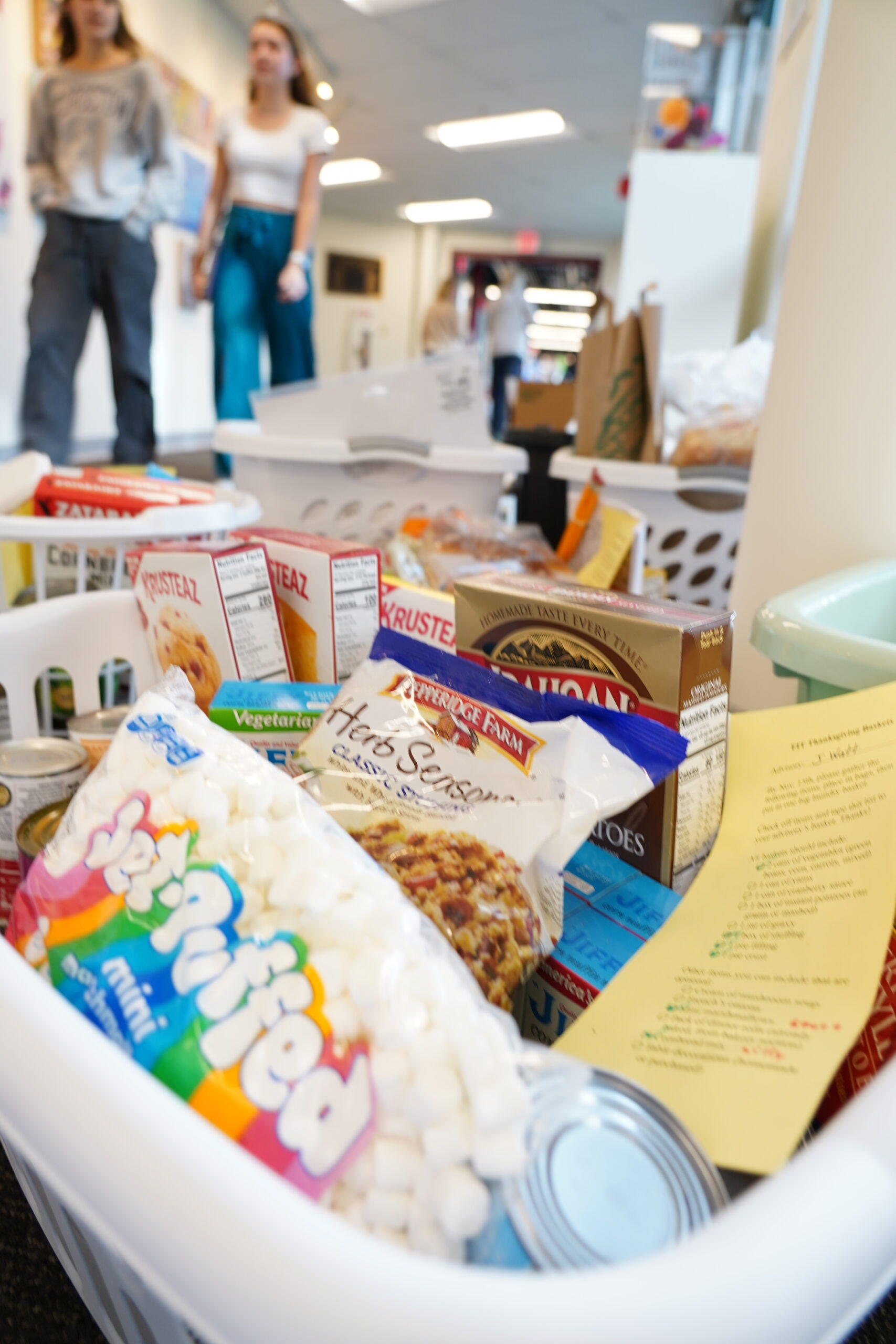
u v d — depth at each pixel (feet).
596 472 4.19
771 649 1.82
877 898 1.32
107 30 10.09
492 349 27.04
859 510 2.44
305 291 10.46
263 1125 0.99
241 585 2.12
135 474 3.66
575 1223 0.87
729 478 4.09
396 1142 0.98
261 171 10.12
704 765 1.70
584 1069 1.01
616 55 17.79
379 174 29.60
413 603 2.43
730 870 1.59
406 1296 0.59
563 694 1.81
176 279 19.35
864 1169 0.70
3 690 2.81
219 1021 1.08
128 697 3.19
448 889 1.45
